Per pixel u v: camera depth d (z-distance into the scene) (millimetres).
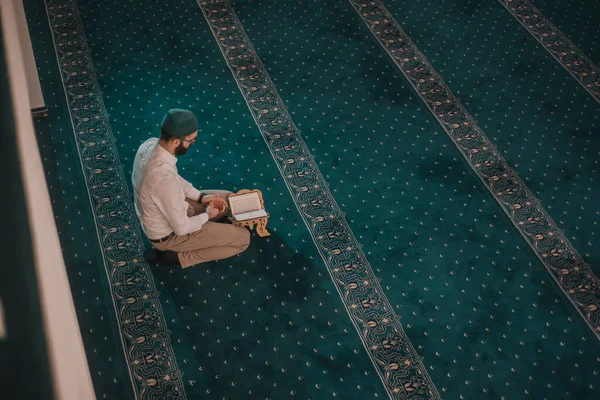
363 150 5133
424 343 4078
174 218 3824
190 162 4945
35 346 1038
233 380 3883
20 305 1032
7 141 1236
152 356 3957
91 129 5125
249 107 5379
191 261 4262
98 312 4125
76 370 1300
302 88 5562
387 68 5793
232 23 6066
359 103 5480
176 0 6230
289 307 4203
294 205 4746
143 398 3797
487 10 6402
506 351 4066
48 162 4891
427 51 5957
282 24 6098
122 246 4438
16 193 1187
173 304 4180
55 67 5566
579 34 6211
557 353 4074
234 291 4258
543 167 5090
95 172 4855
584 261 4523
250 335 4070
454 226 4688
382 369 3959
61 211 4613
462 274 4422
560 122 5426
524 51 6012
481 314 4227
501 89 5660
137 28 5941
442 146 5207
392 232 4625
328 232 4598
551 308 4277
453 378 3941
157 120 5223
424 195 4863
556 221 4746
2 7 1616
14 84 1416
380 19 6227
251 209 4410
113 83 5477
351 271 4395
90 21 5965
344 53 5887
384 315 4191
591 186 4980
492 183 4969
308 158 5047
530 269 4469
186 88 5484
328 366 3955
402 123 5352
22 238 1133
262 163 4992
